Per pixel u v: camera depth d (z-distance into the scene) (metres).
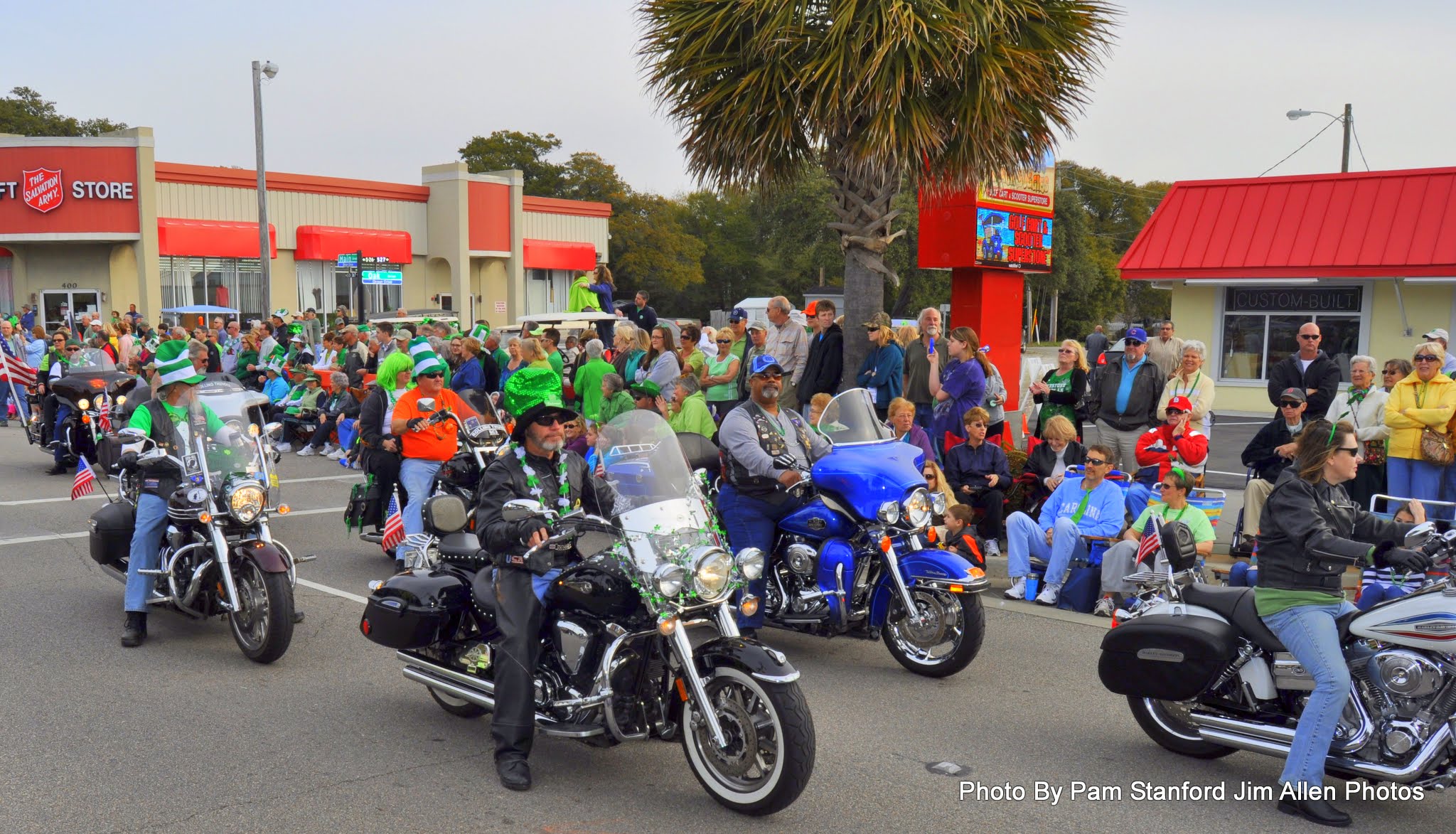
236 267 35.66
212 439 6.86
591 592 4.70
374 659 6.80
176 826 4.41
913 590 6.55
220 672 6.51
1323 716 4.50
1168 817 4.61
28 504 12.02
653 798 4.75
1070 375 10.74
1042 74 10.37
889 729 5.64
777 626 6.73
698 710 4.61
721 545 4.73
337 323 20.92
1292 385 9.91
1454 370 11.27
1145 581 5.28
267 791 4.78
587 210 45.19
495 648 5.05
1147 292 75.81
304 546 10.17
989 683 6.42
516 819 4.52
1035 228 14.73
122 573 7.34
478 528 4.94
